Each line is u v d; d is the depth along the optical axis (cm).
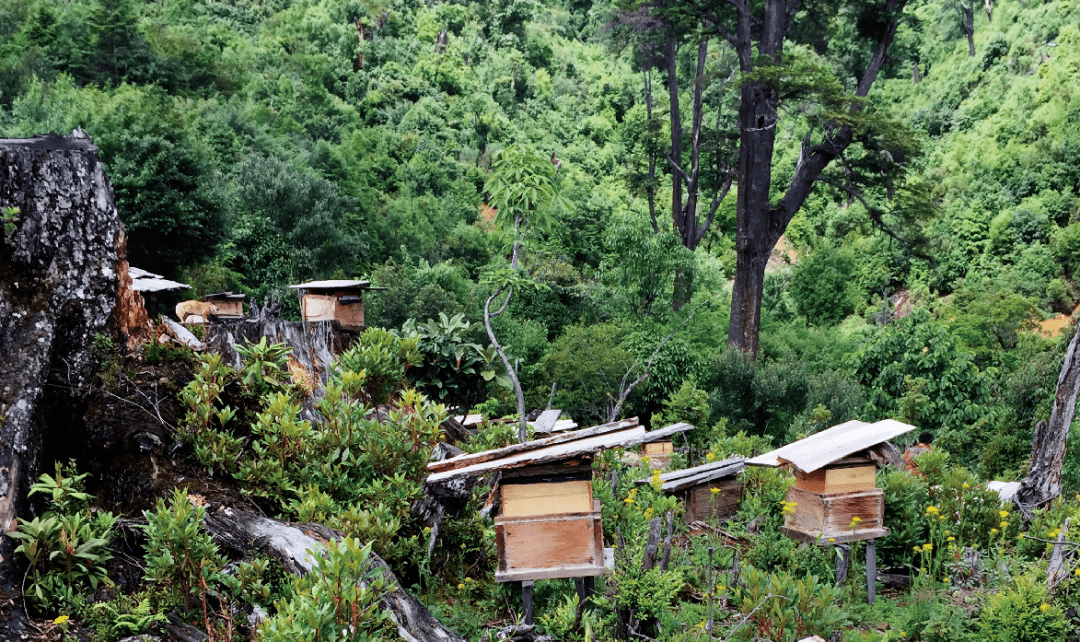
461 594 639
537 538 555
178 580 484
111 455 570
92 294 599
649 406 2097
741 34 2900
